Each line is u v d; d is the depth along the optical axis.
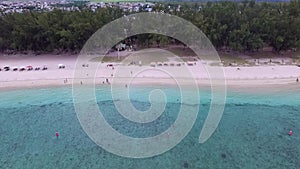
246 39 62.53
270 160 28.92
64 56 63.59
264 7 74.62
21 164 28.33
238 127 35.22
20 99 42.84
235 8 72.31
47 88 46.31
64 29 62.84
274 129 34.84
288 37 63.62
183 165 28.11
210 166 27.98
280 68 55.25
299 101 42.34
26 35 63.03
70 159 29.00
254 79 49.59
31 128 35.06
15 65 56.59
